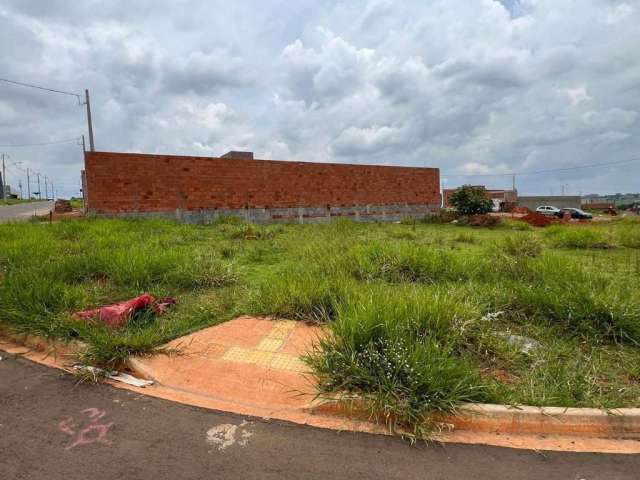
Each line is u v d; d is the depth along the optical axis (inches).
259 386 119.0
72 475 82.5
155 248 286.0
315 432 99.1
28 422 101.8
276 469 85.0
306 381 120.6
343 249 306.5
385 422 103.0
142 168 597.0
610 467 87.9
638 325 148.3
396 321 130.3
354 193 839.1
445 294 165.6
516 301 181.5
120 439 94.9
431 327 136.2
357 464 87.1
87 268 226.8
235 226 548.7
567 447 95.3
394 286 209.9
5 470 83.7
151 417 104.4
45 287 172.6
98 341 134.6
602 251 382.9
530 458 90.7
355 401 106.0
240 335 155.1
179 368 129.4
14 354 143.5
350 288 184.9
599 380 123.0
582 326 156.1
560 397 109.1
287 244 390.0
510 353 134.5
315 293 180.9
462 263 245.4
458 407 102.3
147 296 173.3
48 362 137.5
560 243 420.5
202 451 90.7
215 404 110.9
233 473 83.6
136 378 125.8
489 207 879.7
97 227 415.8
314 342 146.6
